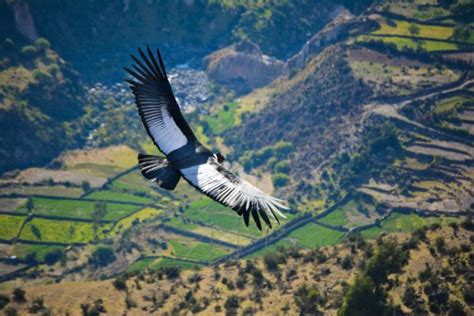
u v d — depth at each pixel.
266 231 133.25
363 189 141.50
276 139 169.88
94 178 159.88
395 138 148.88
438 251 81.38
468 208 133.38
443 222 130.50
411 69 170.62
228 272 87.44
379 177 143.12
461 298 73.56
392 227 133.00
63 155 170.25
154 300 84.00
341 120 162.50
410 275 76.94
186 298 83.31
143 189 154.50
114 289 87.06
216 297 82.81
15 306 85.75
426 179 141.25
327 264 84.50
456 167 143.38
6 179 160.50
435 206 134.88
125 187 156.00
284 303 79.06
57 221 144.50
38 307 85.25
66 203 150.75
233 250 131.62
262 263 88.25
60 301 85.94
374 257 74.81
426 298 73.75
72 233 141.12
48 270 131.88
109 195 153.12
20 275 131.00
